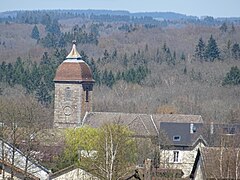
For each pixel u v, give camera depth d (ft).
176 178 465.06
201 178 428.15
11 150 448.24
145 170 428.56
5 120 521.65
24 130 501.56
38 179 431.43
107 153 434.30
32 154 478.18
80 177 448.24
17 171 422.00
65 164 535.60
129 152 526.16
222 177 406.41
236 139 536.42
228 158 409.49
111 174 424.05
